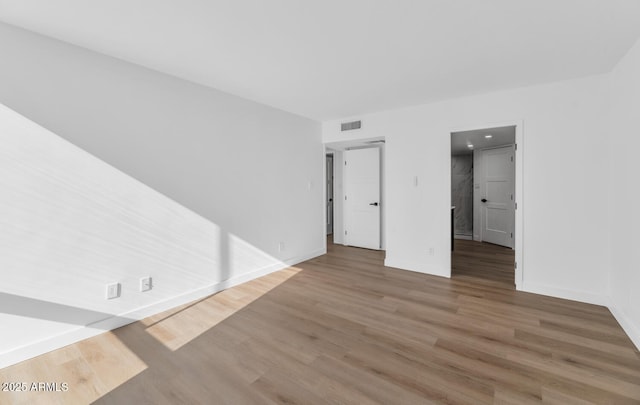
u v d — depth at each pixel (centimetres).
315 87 331
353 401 167
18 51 205
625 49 239
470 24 203
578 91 300
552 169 315
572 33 214
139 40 225
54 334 222
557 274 317
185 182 307
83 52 235
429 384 180
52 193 221
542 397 168
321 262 471
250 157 380
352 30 211
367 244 572
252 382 184
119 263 258
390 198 438
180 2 177
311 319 271
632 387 175
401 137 422
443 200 391
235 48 238
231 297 324
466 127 367
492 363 201
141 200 272
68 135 228
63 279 227
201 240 324
